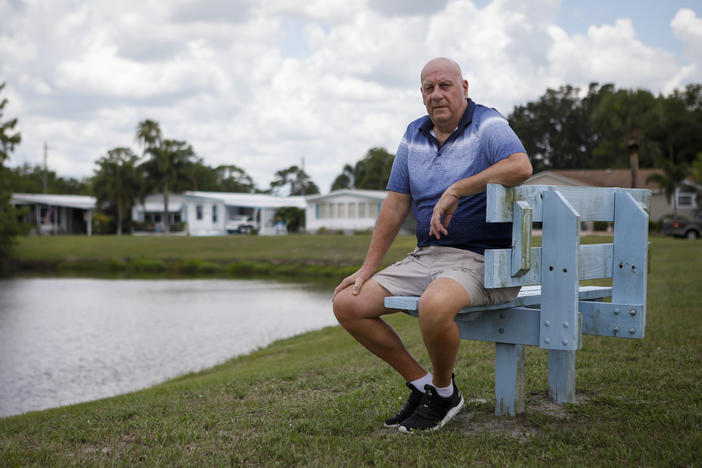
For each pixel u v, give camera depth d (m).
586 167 70.44
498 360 3.35
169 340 13.35
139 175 55.25
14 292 23.72
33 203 57.50
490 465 2.63
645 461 2.58
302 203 59.28
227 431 3.48
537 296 3.43
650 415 3.31
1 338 13.85
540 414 3.34
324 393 4.52
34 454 3.18
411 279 3.14
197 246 40.56
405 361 3.21
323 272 31.16
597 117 37.56
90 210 59.03
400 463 2.73
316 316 16.61
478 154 3.06
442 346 2.87
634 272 3.13
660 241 27.88
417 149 3.26
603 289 3.63
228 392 4.98
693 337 5.77
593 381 4.15
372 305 3.10
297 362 7.27
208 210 56.72
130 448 3.18
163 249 40.12
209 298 21.16
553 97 71.88
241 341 13.05
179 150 55.94
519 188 2.84
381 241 3.32
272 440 3.17
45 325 15.66
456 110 3.10
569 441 2.92
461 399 3.24
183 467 2.78
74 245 42.69
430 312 2.77
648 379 4.16
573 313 2.85
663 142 56.09
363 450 2.88
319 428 3.35
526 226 2.81
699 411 3.32
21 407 8.10
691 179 43.59
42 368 10.69
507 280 2.80
